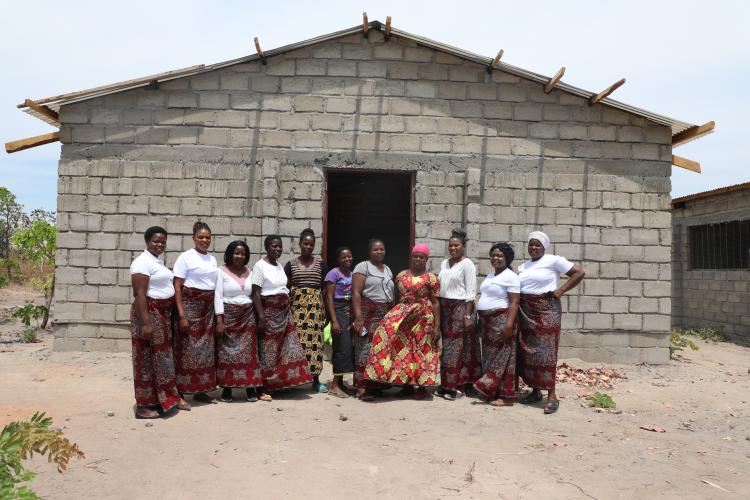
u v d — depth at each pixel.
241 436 4.88
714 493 4.09
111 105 8.55
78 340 8.44
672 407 6.65
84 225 8.47
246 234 8.59
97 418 5.38
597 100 8.67
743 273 13.23
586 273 8.84
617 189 8.92
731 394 7.33
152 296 5.35
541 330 6.16
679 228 15.79
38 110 8.32
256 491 3.84
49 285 12.00
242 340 5.92
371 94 8.77
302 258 6.45
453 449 4.78
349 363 6.36
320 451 4.60
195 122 8.61
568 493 3.99
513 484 4.11
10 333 11.37
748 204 13.06
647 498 3.96
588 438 5.25
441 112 8.84
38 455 4.38
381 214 15.62
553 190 8.86
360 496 3.81
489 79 8.89
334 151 8.72
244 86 8.68
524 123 8.88
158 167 8.55
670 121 8.73
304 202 8.66
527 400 6.39
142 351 5.36
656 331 8.85
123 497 3.72
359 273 6.27
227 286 5.87
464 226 8.76
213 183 8.59
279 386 6.12
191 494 3.78
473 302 6.34
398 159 8.77
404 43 8.81
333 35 8.61
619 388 7.46
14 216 24.48
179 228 8.54
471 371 6.51
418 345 6.28
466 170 8.77
